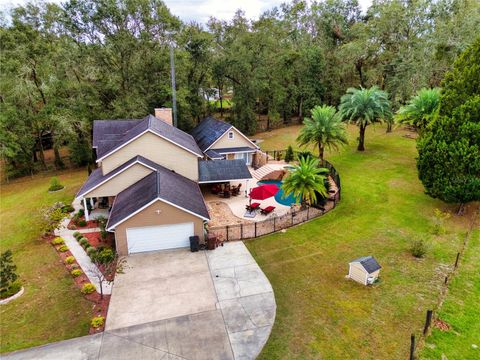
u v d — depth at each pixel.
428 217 22.20
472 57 22.16
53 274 17.05
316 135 31.47
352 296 14.96
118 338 12.77
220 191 27.20
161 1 39.22
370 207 24.19
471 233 20.16
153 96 40.78
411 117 32.78
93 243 19.94
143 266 17.56
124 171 22.39
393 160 34.56
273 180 30.33
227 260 18.03
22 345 12.55
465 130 20.62
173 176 23.19
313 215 23.12
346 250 18.77
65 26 37.38
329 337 12.64
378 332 12.83
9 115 34.12
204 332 13.00
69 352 12.16
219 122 37.25
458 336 12.57
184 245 19.41
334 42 56.19
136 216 18.12
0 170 40.81
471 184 20.39
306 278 16.38
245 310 14.22
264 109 59.28
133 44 38.06
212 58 46.44
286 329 13.09
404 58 45.12
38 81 37.09
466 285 15.48
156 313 14.09
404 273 16.50
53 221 21.50
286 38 55.94
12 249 19.97
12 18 35.25
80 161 39.59
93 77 36.75
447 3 47.84
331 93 55.12
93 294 15.39
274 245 19.45
